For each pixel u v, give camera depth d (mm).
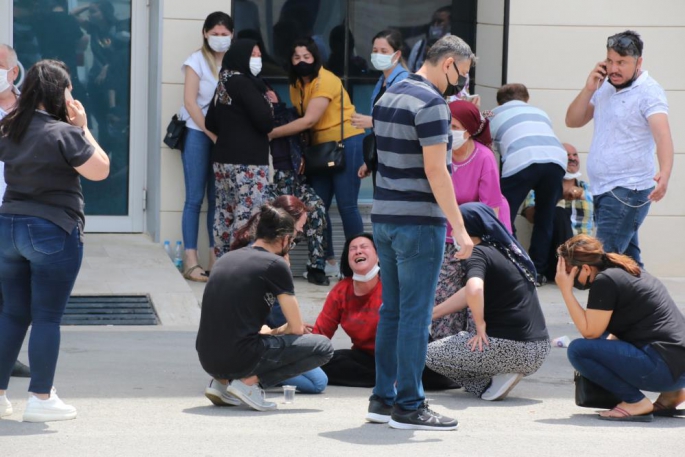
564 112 24906
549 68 24812
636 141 18438
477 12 25484
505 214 17922
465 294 15016
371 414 13688
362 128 22734
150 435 12906
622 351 14094
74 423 13391
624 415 14258
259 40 24516
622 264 14367
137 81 24250
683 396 14586
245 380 14359
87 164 12930
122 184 24406
